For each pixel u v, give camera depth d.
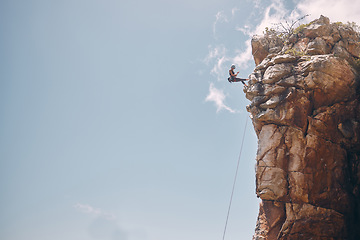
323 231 24.30
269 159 25.94
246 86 29.22
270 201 26.56
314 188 25.05
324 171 25.61
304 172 25.20
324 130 26.39
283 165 25.73
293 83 26.44
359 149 26.80
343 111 27.05
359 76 27.38
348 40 29.56
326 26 29.72
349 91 26.86
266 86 27.31
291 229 24.81
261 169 26.00
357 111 27.06
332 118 26.73
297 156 25.59
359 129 26.72
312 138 25.94
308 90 26.48
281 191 25.17
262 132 27.03
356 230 24.69
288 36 30.88
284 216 25.80
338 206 24.97
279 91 26.77
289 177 25.39
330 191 25.20
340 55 28.36
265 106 27.00
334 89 26.45
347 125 26.94
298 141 25.91
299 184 24.91
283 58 27.55
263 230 26.12
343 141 26.75
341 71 26.58
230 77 29.77
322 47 28.67
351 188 25.88
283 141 26.19
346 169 26.25
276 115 26.44
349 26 30.52
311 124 26.28
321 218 24.56
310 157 25.55
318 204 24.86
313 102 26.80
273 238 25.48
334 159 26.14
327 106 26.98
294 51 28.77
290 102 26.31
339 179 25.67
